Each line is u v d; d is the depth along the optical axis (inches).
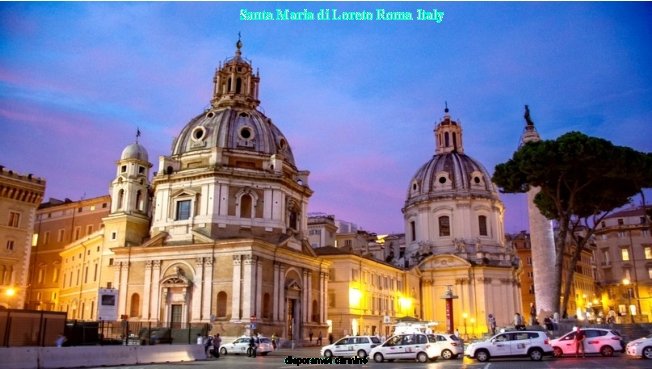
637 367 1063.0
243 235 2498.8
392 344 1475.1
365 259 3144.7
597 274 4503.0
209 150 2625.5
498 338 1370.6
